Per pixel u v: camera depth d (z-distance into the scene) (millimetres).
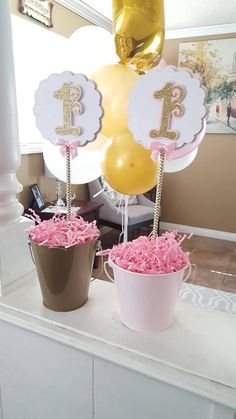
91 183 2963
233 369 472
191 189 3674
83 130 556
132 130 519
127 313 547
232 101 3271
